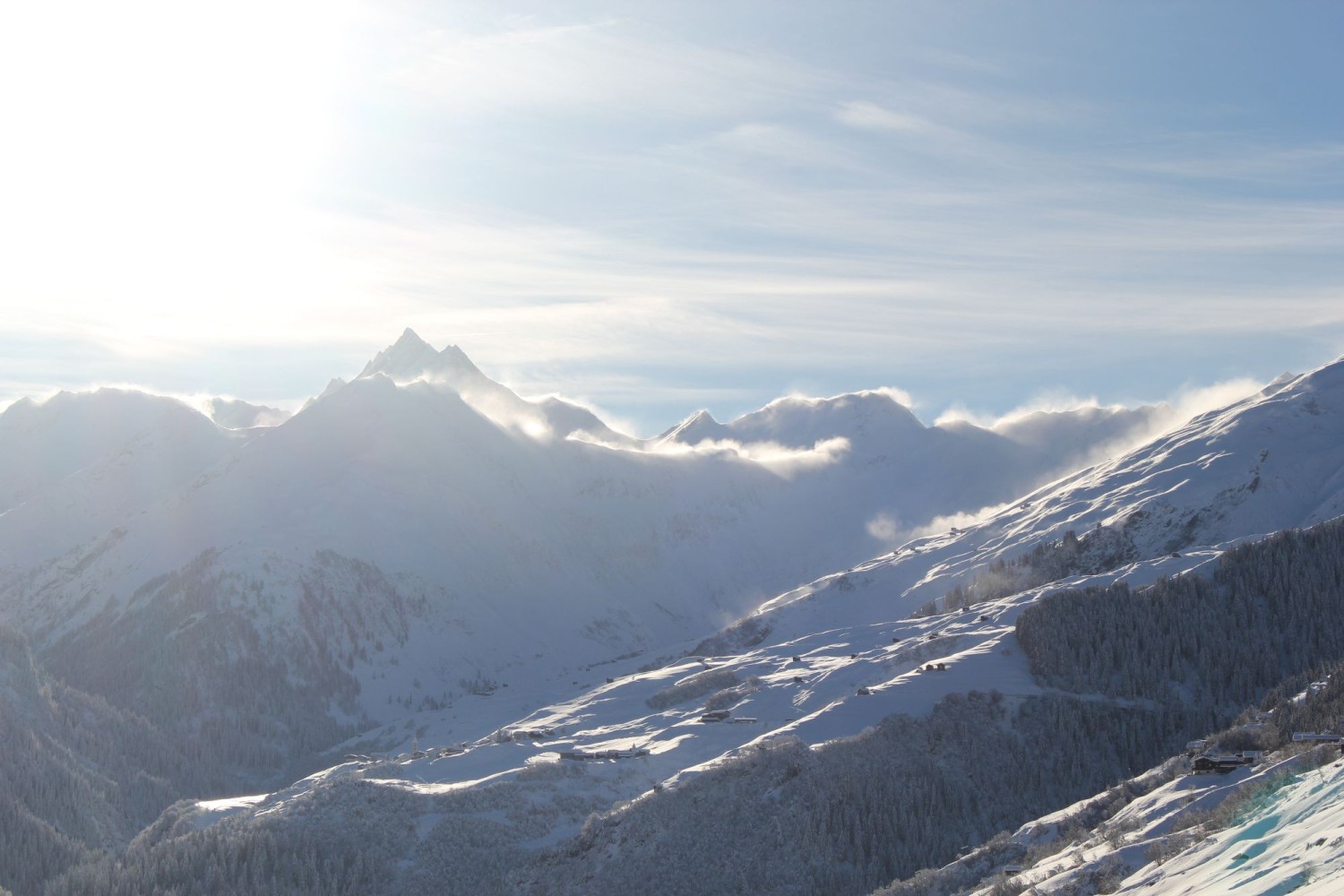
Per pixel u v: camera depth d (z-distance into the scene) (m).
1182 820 89.44
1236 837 73.12
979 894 98.88
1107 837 98.81
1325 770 81.06
